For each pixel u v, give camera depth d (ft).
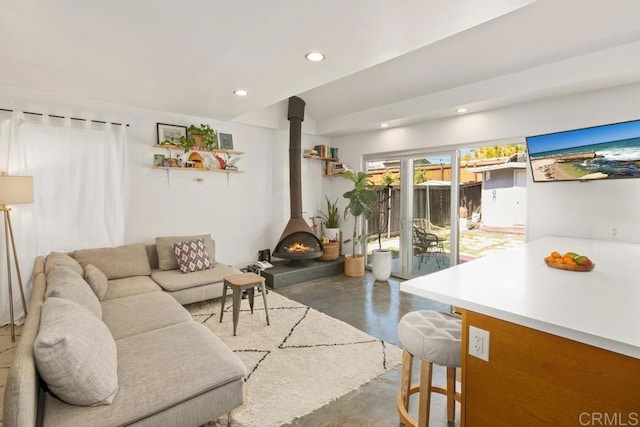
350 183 18.98
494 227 19.62
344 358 8.68
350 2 6.10
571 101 10.94
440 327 5.80
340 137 19.77
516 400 4.05
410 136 15.99
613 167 9.96
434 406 6.88
